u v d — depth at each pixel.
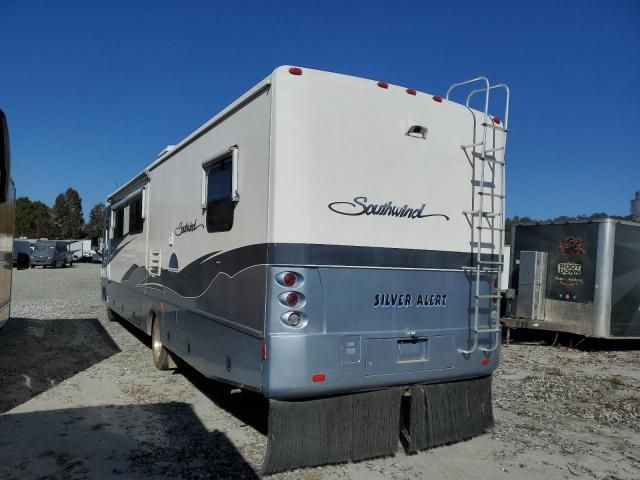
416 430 4.52
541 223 11.54
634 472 4.46
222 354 4.66
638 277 10.93
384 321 4.29
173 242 6.32
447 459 4.52
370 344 4.20
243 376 4.22
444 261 4.66
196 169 5.55
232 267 4.52
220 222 4.84
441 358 4.59
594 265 10.61
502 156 5.07
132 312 8.73
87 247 59.81
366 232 4.23
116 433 4.91
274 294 3.87
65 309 14.09
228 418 5.36
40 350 8.59
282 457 3.94
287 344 3.85
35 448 4.51
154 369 7.32
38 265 41.16
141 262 8.07
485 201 4.99
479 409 4.98
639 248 10.97
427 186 4.59
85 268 43.09
